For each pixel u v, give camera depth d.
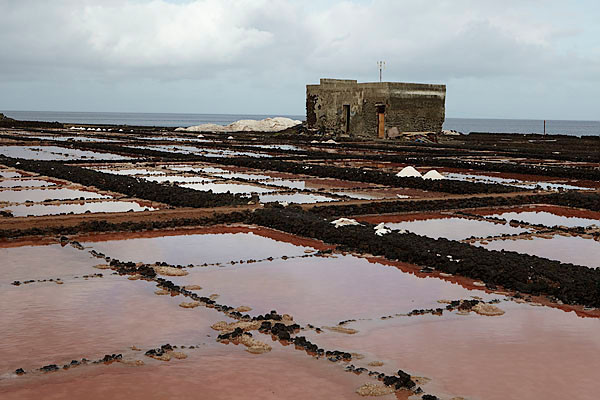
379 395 6.91
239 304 9.76
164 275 11.21
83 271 11.36
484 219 17.33
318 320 9.15
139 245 13.55
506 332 8.81
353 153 41.28
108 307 9.49
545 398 6.92
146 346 8.11
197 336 8.48
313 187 23.89
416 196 21.62
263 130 87.62
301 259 12.59
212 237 14.53
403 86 56.84
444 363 7.77
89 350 7.96
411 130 57.97
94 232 14.67
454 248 12.70
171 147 44.19
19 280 10.77
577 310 9.84
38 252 12.68
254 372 7.43
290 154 38.66
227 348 8.11
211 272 11.52
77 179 23.36
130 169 28.77
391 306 9.82
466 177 28.62
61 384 7.07
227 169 30.05
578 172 29.06
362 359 7.83
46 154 36.09
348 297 10.20
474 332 8.80
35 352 7.87
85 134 58.22
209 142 49.94
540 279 10.79
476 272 11.42
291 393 6.93
